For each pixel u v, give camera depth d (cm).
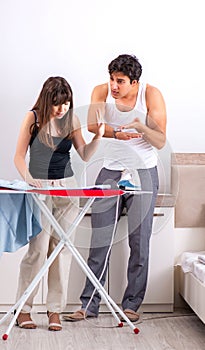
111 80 379
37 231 346
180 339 347
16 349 324
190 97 444
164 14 441
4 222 336
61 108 333
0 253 335
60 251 361
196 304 371
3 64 433
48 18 436
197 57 443
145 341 343
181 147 444
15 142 434
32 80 435
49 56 436
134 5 439
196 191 435
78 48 438
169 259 413
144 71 441
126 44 439
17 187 315
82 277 405
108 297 367
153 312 415
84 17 437
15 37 433
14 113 434
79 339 345
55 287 365
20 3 433
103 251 383
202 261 379
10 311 346
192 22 443
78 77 438
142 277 392
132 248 392
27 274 360
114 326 374
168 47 441
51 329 362
